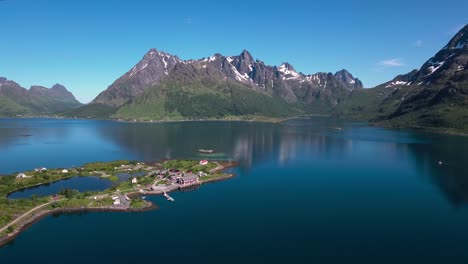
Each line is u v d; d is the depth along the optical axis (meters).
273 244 139.75
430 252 133.62
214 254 132.25
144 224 158.50
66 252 134.00
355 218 165.25
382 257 130.12
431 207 179.00
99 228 154.25
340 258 129.38
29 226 156.62
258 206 181.38
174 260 128.25
